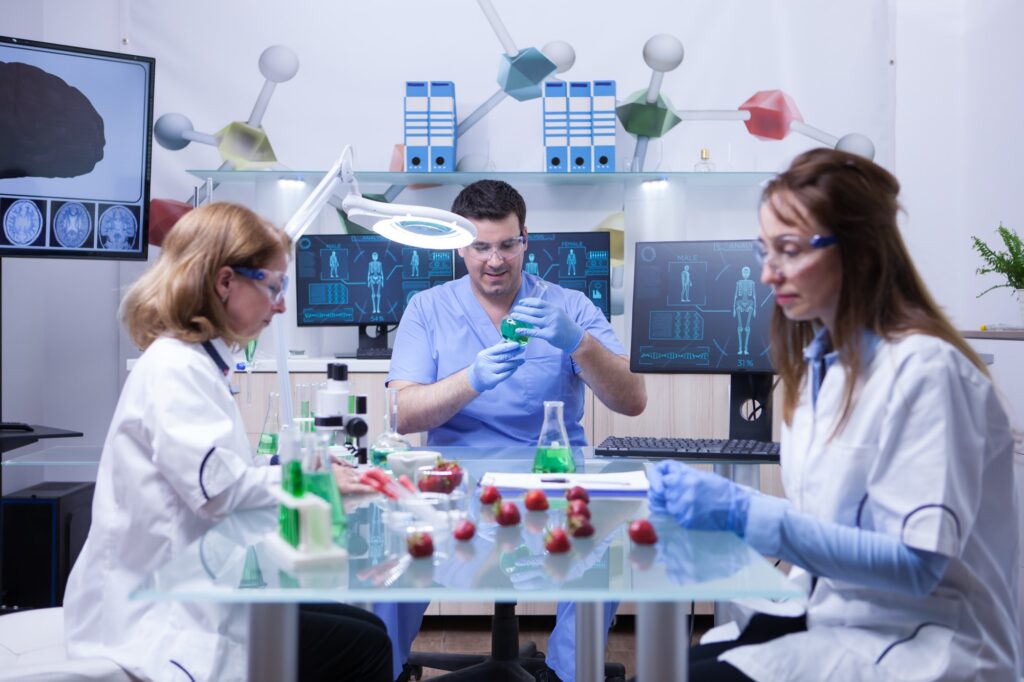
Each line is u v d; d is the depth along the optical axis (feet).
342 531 3.92
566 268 10.28
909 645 3.68
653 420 9.70
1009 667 3.74
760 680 3.74
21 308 10.71
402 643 7.00
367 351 10.62
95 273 11.27
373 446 5.56
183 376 4.55
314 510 3.45
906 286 4.04
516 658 7.57
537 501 4.32
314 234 10.48
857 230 3.90
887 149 11.26
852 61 11.24
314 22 11.32
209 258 4.82
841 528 3.73
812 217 3.92
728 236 11.43
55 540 8.56
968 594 3.78
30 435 7.57
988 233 10.65
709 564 3.43
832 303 4.06
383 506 4.41
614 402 7.40
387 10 11.35
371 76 11.37
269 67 11.29
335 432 5.41
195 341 4.83
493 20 11.32
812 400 4.34
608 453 6.09
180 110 11.28
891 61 11.25
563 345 6.86
